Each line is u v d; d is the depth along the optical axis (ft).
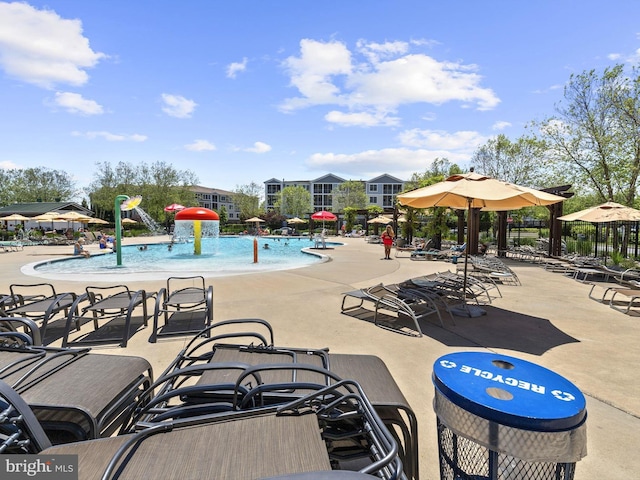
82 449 4.53
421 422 8.75
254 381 6.77
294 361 7.89
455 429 4.47
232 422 5.02
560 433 3.91
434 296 18.04
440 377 4.94
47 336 14.64
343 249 63.57
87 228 130.62
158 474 3.91
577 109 51.90
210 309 15.84
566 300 22.61
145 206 142.20
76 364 7.50
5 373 6.77
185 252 65.62
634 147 45.47
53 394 6.14
